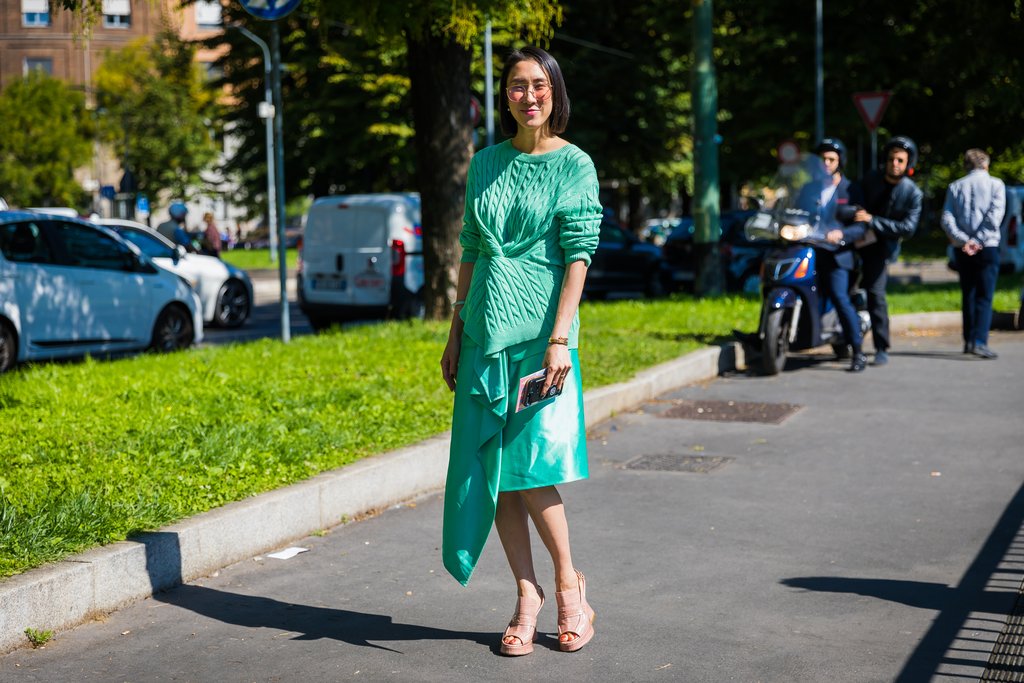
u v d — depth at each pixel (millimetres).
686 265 21875
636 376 9594
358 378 9320
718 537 5773
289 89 37594
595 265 21719
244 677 4055
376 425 7367
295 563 5418
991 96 24781
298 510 5789
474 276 4230
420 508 6422
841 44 30500
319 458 6473
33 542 4676
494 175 4242
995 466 7203
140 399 8320
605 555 5492
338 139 34719
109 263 12867
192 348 13188
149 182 53000
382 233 16641
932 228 43844
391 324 13352
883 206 10805
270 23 32000
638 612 4684
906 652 4195
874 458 7480
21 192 52656
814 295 10773
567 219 4109
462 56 13133
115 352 13727
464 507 4160
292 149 36000
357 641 4402
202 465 6191
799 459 7492
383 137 33875
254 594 4969
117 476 5918
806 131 31797
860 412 8984
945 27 21016
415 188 37281
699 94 17266
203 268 18156
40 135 53188
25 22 69625
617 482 6965
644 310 14875
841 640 4332
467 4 10484
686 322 13477
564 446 4141
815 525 5973
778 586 4992
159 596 4926
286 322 12117
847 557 5406
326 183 37906
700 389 10133
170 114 52781
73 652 4285
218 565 5301
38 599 4383
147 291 13180
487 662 4176
